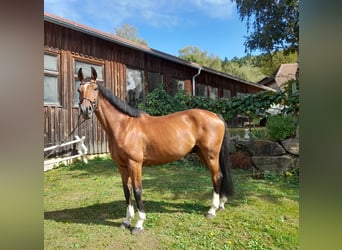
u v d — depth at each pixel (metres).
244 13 13.53
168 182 4.76
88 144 7.25
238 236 2.61
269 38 13.09
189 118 3.15
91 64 7.31
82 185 4.74
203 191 4.17
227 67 34.19
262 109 5.77
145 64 9.01
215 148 3.15
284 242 2.45
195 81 11.59
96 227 2.92
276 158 5.04
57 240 2.61
